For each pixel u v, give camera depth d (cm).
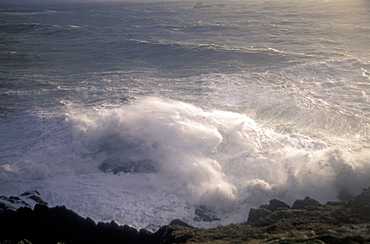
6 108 2172
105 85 2650
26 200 1244
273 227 973
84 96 2386
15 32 6450
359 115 1906
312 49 3644
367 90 2280
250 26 6019
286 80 2591
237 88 2455
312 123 1858
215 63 3206
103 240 1052
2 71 3209
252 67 3011
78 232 1082
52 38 5531
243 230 999
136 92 2434
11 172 1450
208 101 2214
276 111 2038
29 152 1619
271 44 4150
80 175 1452
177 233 993
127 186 1369
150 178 1414
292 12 9094
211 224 1169
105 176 1441
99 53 3972
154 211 1226
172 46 3950
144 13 10888
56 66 3409
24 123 1930
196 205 1271
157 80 2755
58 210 1160
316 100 2158
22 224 1105
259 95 2291
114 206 1245
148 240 1039
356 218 961
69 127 1830
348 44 3853
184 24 6844
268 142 1655
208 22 7125
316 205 1185
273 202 1239
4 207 1166
